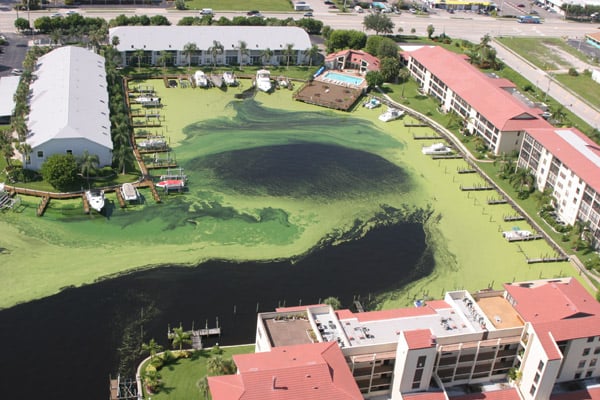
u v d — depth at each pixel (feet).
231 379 375.45
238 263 563.89
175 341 461.78
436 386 426.10
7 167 655.35
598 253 608.19
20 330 472.44
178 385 433.07
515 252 609.83
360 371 419.54
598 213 606.96
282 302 523.70
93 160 643.04
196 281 538.06
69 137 653.30
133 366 449.89
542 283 482.69
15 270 531.09
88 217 606.96
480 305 462.60
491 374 447.83
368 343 425.28
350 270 568.00
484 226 646.33
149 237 587.68
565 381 445.78
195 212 627.87
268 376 371.56
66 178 628.69
